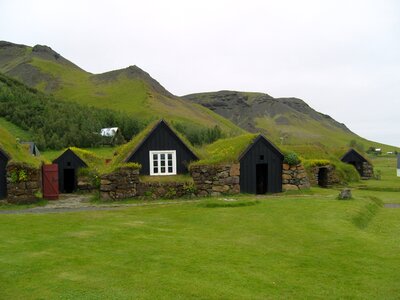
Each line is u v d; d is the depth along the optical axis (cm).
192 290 1036
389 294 1061
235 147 3228
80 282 1073
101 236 1602
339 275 1191
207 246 1473
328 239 1608
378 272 1223
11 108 9775
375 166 9194
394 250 1466
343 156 5488
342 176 4619
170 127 3103
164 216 2098
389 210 2581
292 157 3303
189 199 2831
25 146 3659
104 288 1034
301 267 1255
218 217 2044
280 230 1764
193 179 2958
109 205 2567
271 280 1134
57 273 1138
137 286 1053
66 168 4056
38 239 1534
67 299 962
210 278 1129
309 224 1886
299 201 2566
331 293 1058
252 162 3184
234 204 2394
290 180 3319
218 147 3550
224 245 1495
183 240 1560
